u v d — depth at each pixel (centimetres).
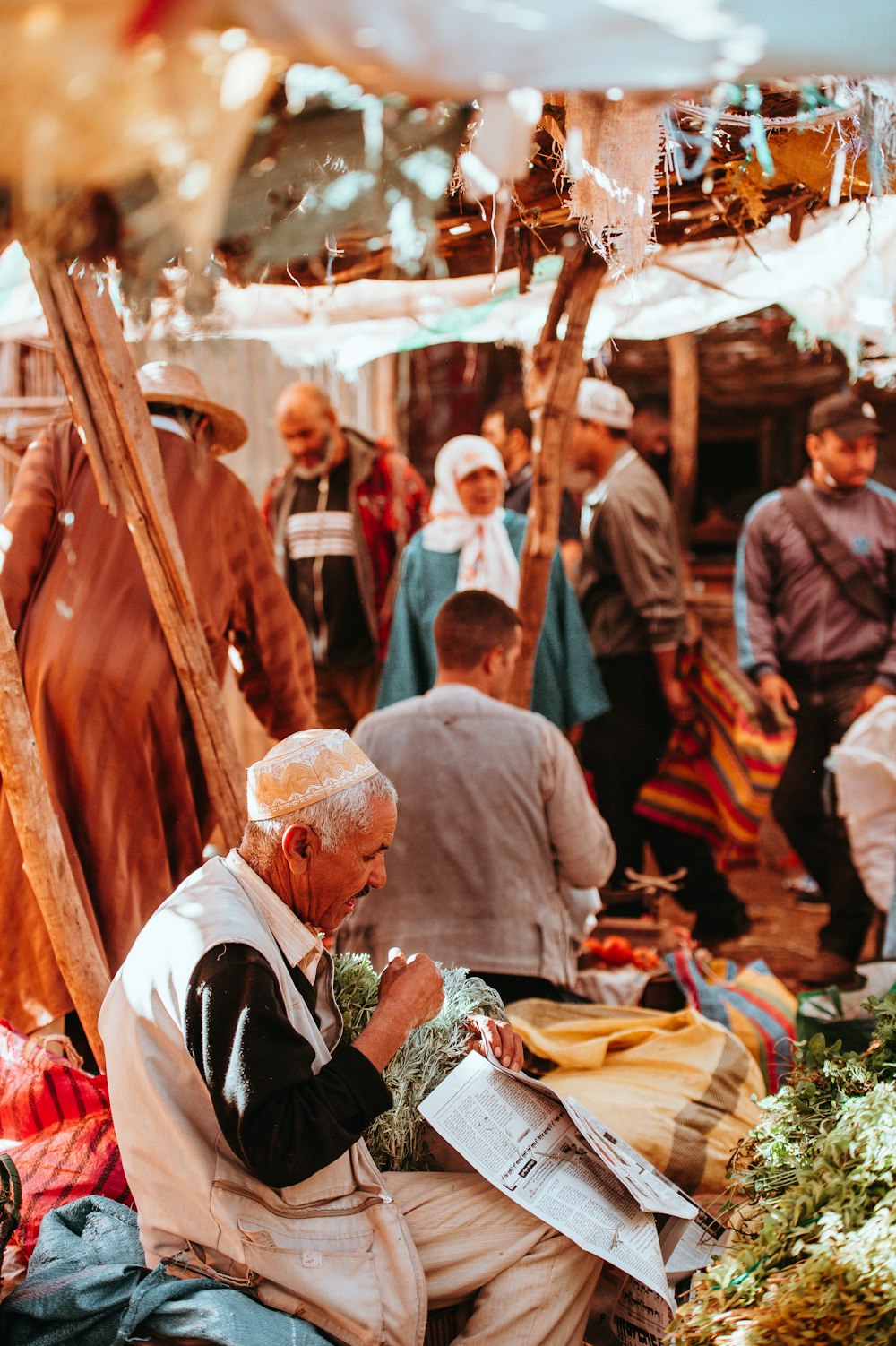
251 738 627
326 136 176
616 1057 321
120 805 335
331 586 569
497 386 808
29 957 328
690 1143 292
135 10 136
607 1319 251
